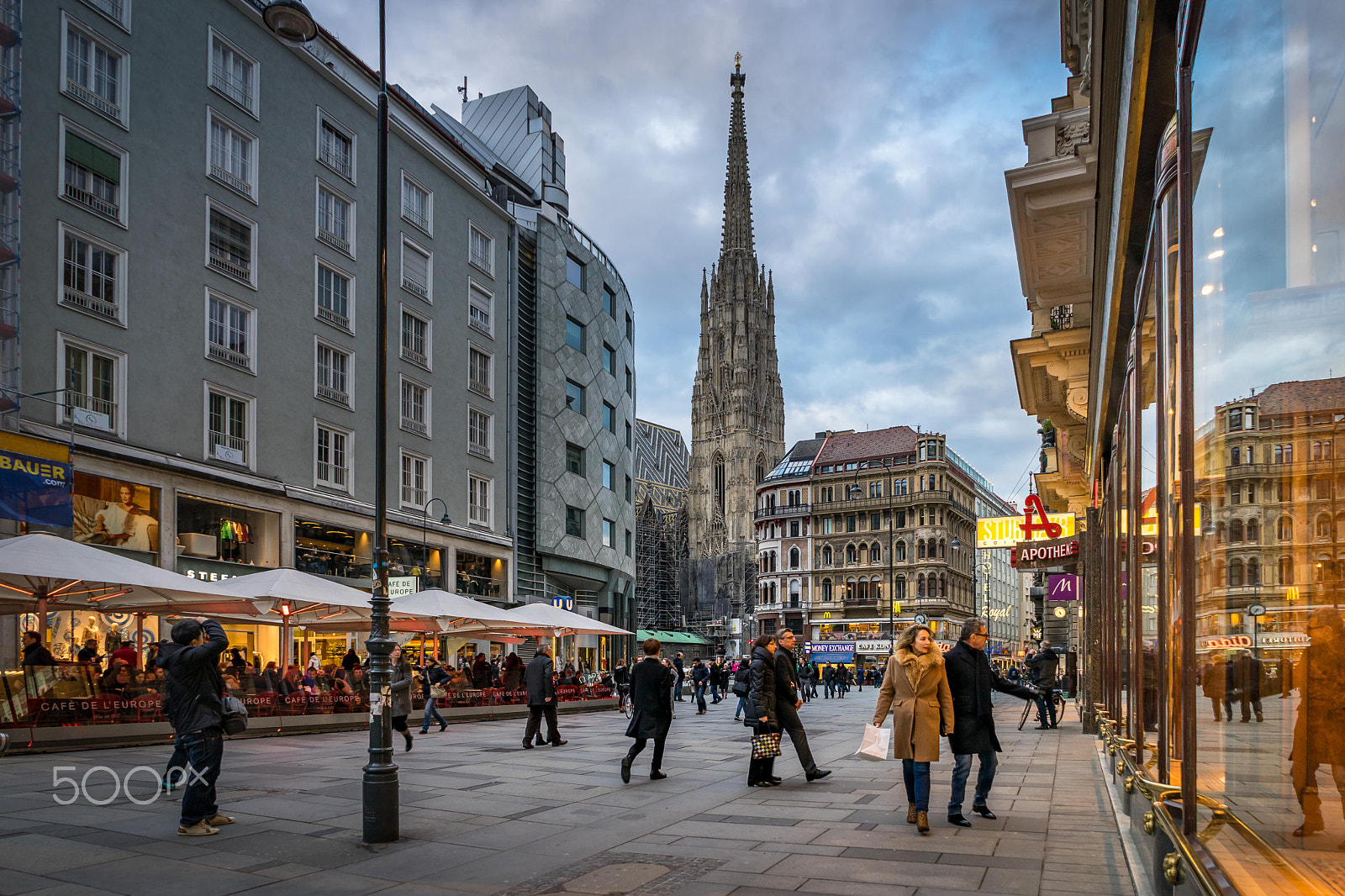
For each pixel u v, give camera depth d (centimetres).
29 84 2561
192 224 3058
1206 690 453
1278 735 327
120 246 2800
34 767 1374
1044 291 1803
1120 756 983
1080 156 1335
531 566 5019
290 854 806
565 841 868
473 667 3100
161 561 2819
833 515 10281
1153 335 677
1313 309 280
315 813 1002
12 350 2450
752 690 1244
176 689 893
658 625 13450
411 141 4234
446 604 2814
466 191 4666
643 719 1279
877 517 10019
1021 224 1502
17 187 2480
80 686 1728
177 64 3047
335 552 3597
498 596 4712
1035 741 1867
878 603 9769
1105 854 779
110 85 2841
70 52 2708
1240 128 353
